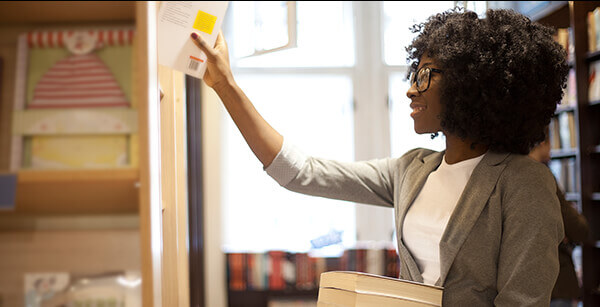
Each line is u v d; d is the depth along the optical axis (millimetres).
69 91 1052
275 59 5328
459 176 1334
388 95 5359
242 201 5234
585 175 3713
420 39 1496
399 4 5414
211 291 5016
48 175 961
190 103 4199
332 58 5383
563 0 3828
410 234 1383
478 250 1229
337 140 5336
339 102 5359
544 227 1166
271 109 5316
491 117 1284
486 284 1229
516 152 1336
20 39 1062
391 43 5410
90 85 1056
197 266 4332
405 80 1592
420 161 1476
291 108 5328
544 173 1240
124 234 1062
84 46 1071
